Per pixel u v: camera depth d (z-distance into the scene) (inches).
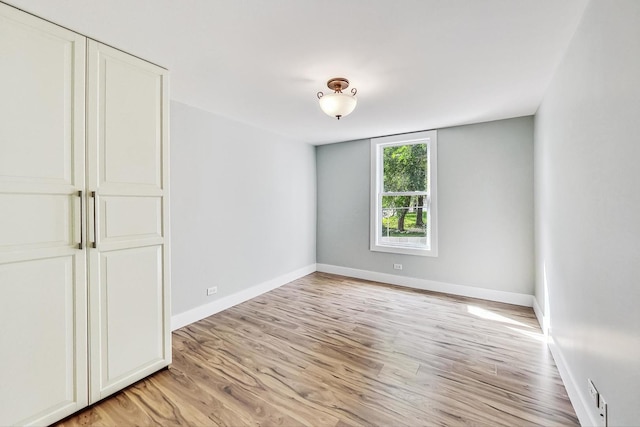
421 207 156.2
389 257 165.0
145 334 74.5
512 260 131.3
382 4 55.2
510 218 131.3
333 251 185.9
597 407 52.7
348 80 89.2
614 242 46.8
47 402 58.4
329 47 70.9
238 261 133.1
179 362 83.1
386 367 80.7
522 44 69.3
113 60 68.6
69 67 61.2
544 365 81.7
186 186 110.2
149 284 75.4
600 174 52.0
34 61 56.5
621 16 43.7
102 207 66.2
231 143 129.3
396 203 164.2
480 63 78.6
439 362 83.2
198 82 90.7
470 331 103.3
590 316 56.6
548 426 59.3
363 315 118.5
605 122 49.8
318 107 113.9
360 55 74.6
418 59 76.6
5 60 53.2
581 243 61.8
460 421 60.6
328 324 109.7
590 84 56.0
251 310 124.4
